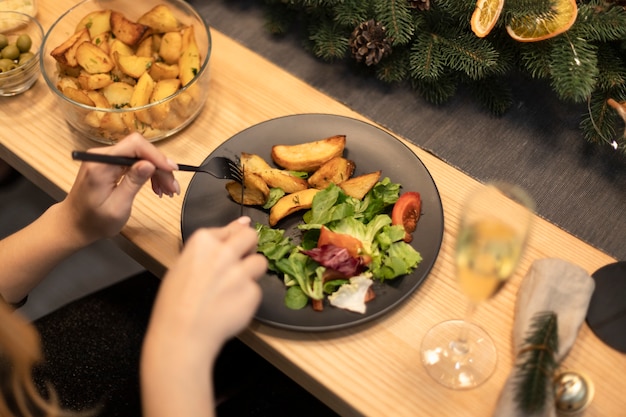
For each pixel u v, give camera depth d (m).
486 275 0.75
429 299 0.94
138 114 1.07
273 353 0.91
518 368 0.80
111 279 1.46
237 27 1.38
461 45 1.19
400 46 1.25
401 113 1.23
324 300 0.91
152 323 0.74
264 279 0.93
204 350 0.72
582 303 0.88
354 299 0.90
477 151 1.18
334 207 0.95
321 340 0.90
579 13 1.12
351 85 1.27
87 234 0.98
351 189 0.99
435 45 1.20
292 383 1.32
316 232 0.95
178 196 1.07
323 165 1.04
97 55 1.12
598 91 1.17
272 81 1.22
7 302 1.03
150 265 1.04
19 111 1.19
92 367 1.24
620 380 0.86
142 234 1.02
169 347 0.72
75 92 1.08
